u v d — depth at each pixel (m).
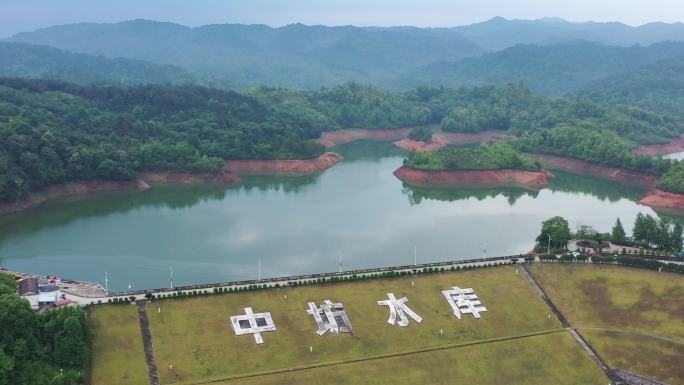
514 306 126.75
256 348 109.19
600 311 126.62
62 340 99.00
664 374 109.88
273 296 122.56
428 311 123.00
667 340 117.75
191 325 112.62
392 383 104.06
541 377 108.19
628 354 114.62
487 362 110.88
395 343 114.19
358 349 111.88
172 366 103.19
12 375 91.25
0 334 95.50
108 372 100.31
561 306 128.00
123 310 114.50
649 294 130.25
